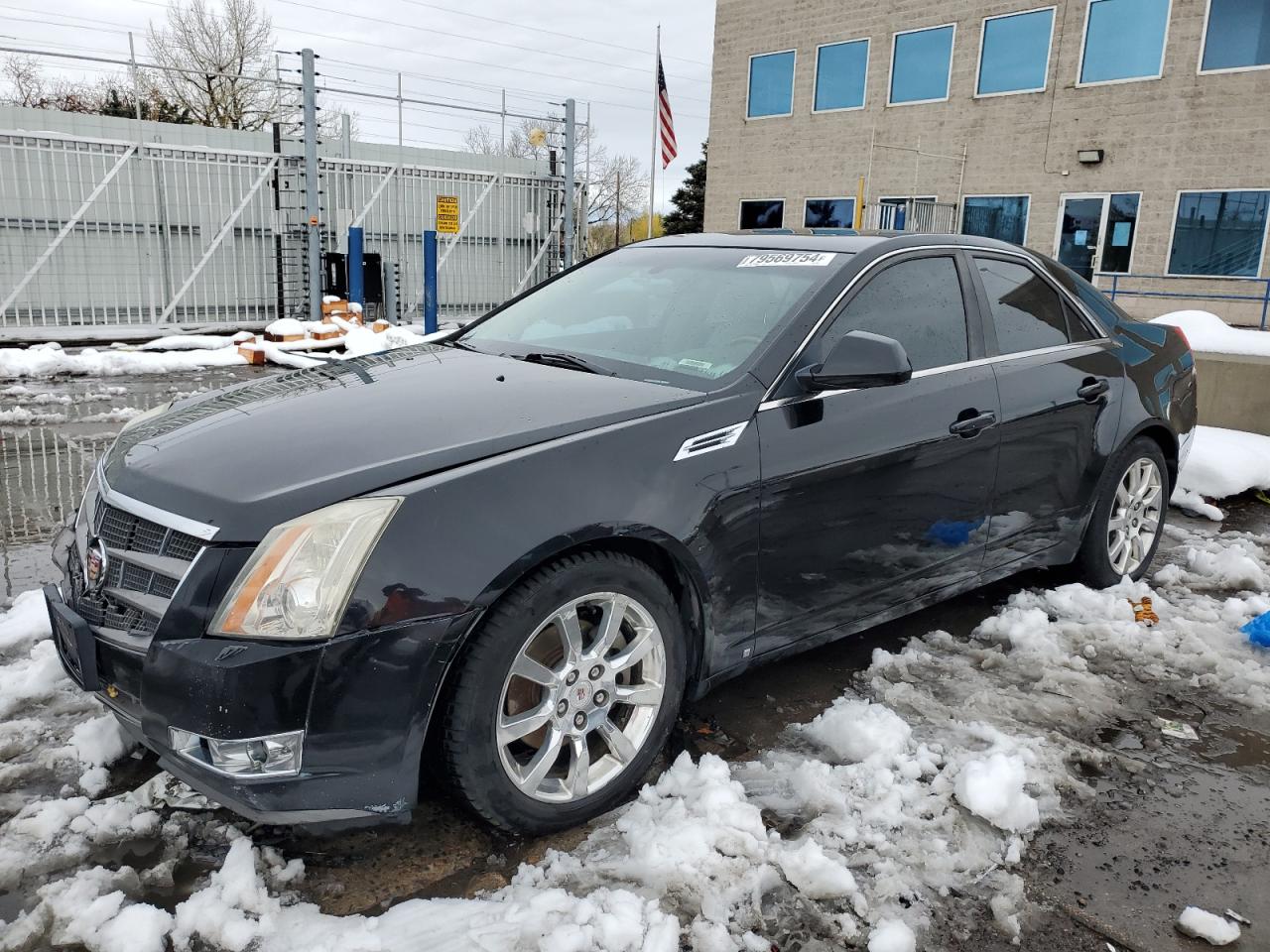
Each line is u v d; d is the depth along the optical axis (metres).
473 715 2.28
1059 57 18.09
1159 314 17.53
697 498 2.66
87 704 3.07
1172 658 3.69
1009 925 2.23
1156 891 2.38
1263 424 7.21
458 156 21.78
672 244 3.98
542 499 2.38
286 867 2.35
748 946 2.14
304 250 14.91
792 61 21.98
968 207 19.73
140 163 13.71
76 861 2.37
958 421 3.40
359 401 2.81
